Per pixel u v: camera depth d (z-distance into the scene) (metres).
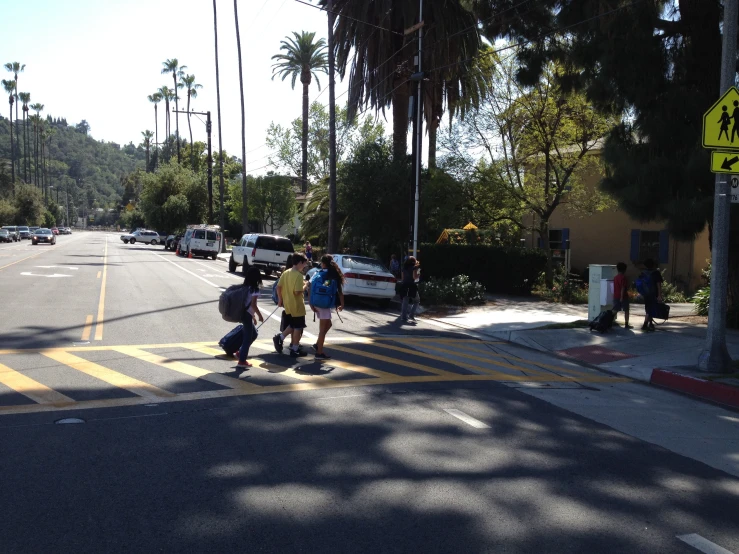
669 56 15.00
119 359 10.06
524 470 5.92
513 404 8.34
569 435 7.12
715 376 9.97
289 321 10.69
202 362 10.03
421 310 19.41
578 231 29.31
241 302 9.77
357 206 27.17
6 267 28.20
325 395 8.24
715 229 10.38
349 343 12.64
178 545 4.23
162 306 17.05
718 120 9.87
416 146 21.09
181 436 6.44
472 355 12.02
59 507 4.74
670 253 25.64
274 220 66.12
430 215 26.55
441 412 7.73
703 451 6.84
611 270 15.28
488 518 4.84
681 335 14.01
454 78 26.48
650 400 9.21
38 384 8.27
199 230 46.19
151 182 69.94
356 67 27.78
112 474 5.41
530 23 17.66
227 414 7.24
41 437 6.25
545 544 4.46
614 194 15.46
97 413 7.09
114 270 29.34
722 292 10.37
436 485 5.44
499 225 26.02
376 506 4.96
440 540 4.45
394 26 26.72
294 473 5.58
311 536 4.43
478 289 20.75
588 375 10.94
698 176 13.64
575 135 23.23
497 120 24.02
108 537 4.32
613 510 5.12
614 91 15.30
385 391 8.59
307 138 56.53
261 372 9.44
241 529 4.49
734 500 5.47
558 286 22.50
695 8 14.66
